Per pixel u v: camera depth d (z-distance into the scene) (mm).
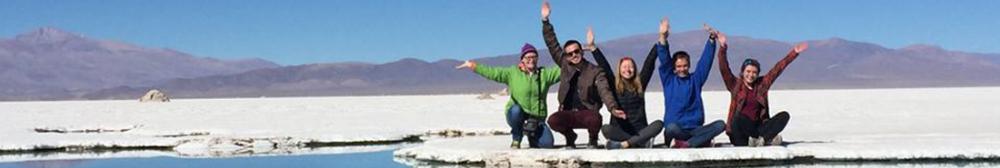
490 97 63875
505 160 13602
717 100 51500
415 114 31703
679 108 13602
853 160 13617
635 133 13523
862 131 18672
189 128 22031
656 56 13531
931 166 13289
